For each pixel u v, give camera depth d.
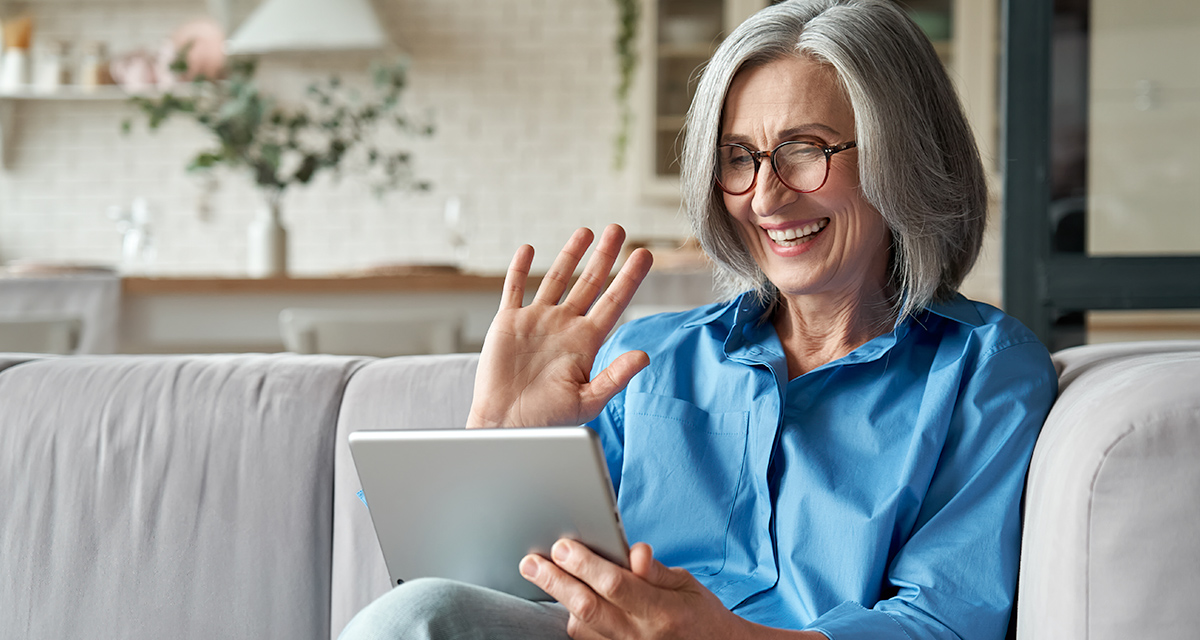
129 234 3.51
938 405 1.02
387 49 4.85
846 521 1.00
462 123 5.18
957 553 0.95
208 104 4.98
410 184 3.88
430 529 0.89
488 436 0.80
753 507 1.07
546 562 0.81
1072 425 0.86
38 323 2.74
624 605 0.79
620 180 5.14
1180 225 1.75
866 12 1.06
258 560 1.27
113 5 5.15
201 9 5.14
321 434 1.31
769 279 1.15
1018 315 1.77
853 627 0.88
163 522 1.29
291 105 5.14
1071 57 1.77
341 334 2.72
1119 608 0.74
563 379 1.02
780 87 1.06
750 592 1.03
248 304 2.92
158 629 1.26
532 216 5.17
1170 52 1.75
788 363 1.17
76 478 1.31
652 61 4.84
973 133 1.13
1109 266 1.73
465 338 2.92
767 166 1.06
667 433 1.11
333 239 5.19
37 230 5.22
